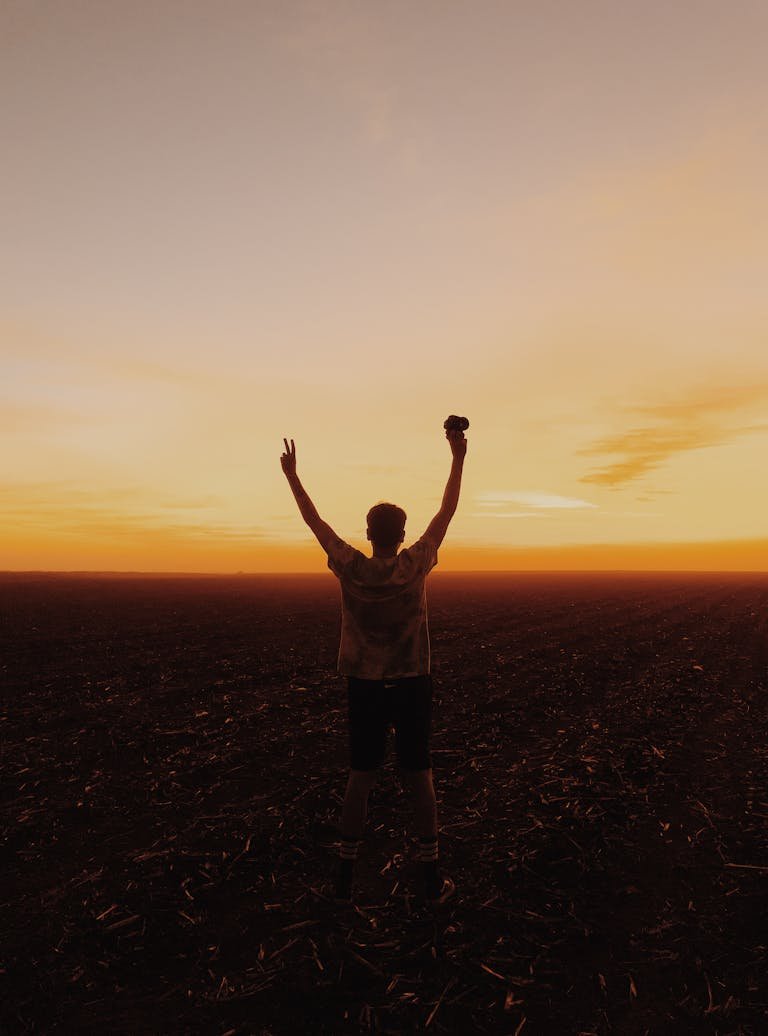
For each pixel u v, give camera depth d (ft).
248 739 22.09
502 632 59.31
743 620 73.41
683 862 12.34
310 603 110.01
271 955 9.13
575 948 9.32
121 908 10.55
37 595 135.95
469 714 25.93
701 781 17.37
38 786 17.26
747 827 14.12
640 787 16.89
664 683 32.86
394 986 8.40
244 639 53.67
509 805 15.60
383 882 11.50
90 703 28.32
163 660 41.42
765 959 9.03
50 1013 7.82
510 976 8.63
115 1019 7.71
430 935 9.66
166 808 15.53
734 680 33.86
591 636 55.83
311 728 23.62
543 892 11.11
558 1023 7.67
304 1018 7.75
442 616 79.41
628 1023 7.67
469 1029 7.57
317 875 11.80
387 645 10.16
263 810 15.29
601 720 24.84
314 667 38.22
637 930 9.84
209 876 11.79
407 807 15.46
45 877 11.80
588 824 14.28
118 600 117.39
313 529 10.59
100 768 18.88
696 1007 7.96
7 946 9.38
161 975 8.65
